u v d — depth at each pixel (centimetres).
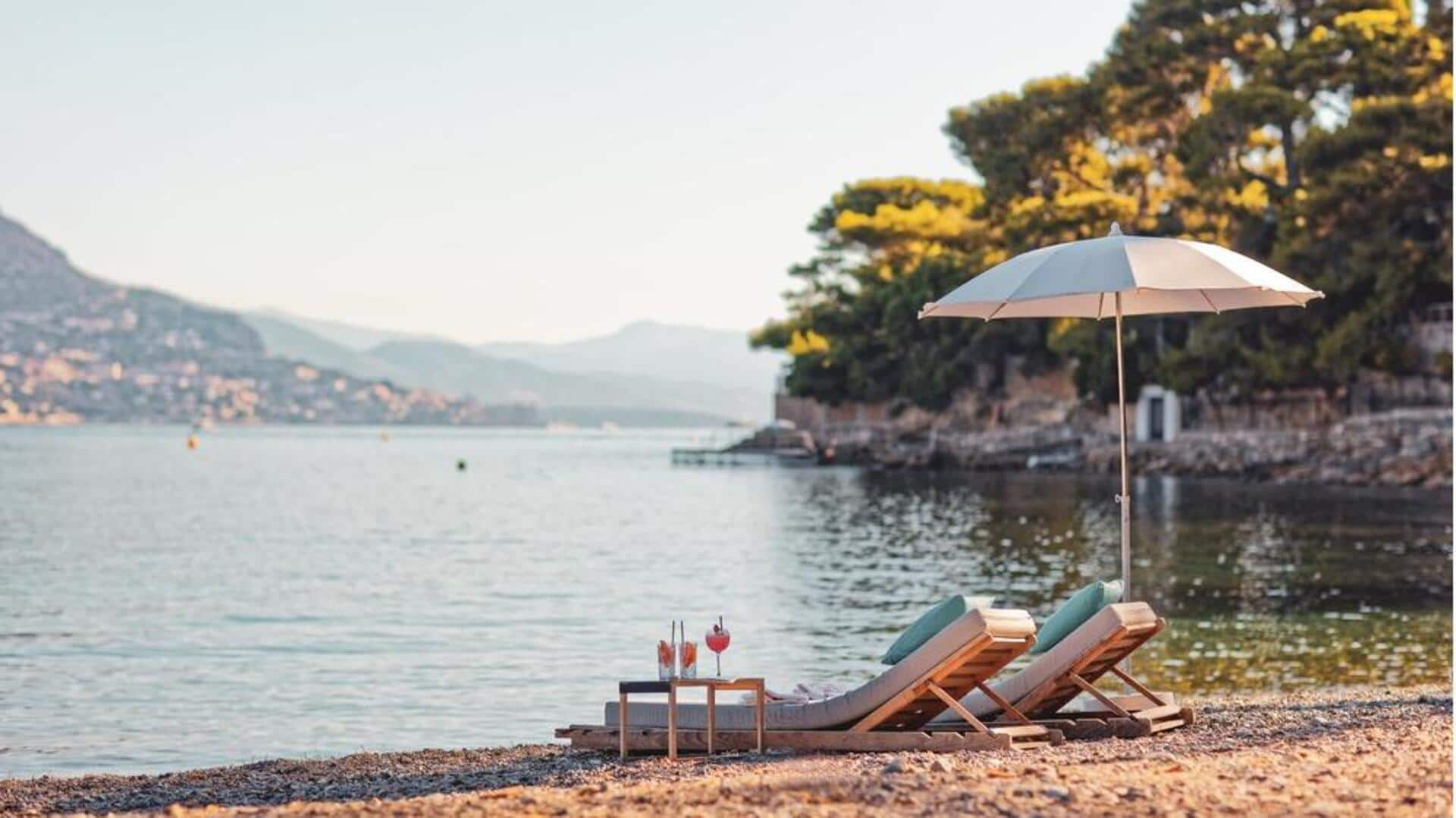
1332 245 8525
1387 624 3055
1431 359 8700
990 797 1104
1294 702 1995
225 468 15612
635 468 15200
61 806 1445
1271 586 3784
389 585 4103
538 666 2619
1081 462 10812
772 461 14650
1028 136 10731
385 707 2252
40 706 2273
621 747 1534
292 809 1130
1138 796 1110
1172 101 9875
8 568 4725
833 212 15112
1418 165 7931
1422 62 8675
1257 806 1076
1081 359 10600
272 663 2677
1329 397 9431
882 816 1055
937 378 12500
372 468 15762
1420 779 1167
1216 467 9481
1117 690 2258
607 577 4303
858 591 3884
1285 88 8962
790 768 1365
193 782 1564
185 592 3953
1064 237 9738
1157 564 4406
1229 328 8962
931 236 13212
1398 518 6138
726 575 4322
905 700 1477
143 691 2395
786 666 2617
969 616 1456
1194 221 9288
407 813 1095
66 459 18175
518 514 7650
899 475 11619
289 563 4856
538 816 1076
